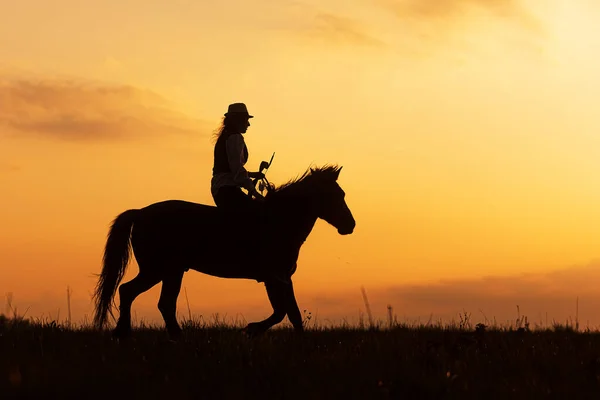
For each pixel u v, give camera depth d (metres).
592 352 9.78
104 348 9.48
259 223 11.84
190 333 11.46
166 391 6.90
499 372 8.55
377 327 12.73
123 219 11.61
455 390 7.33
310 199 12.15
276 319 11.69
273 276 11.75
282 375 7.81
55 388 6.85
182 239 11.54
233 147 11.91
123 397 6.77
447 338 10.67
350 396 7.00
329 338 11.59
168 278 11.54
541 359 9.24
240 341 9.38
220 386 7.27
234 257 11.73
